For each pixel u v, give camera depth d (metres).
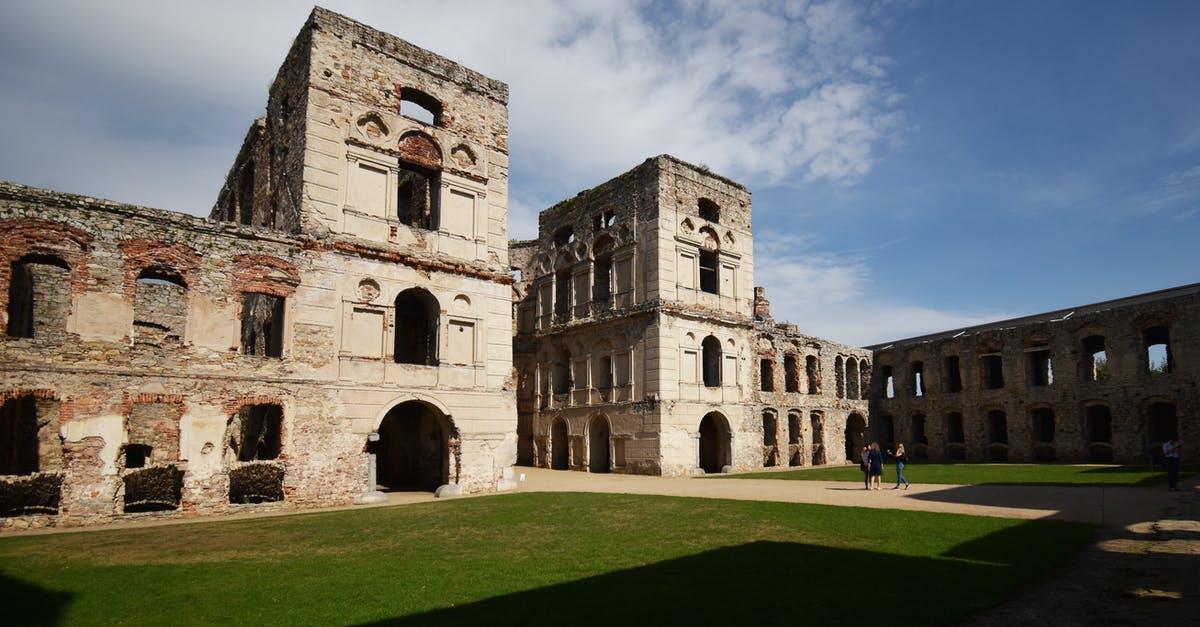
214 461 21.39
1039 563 11.93
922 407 54.34
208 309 22.00
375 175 26.64
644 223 40.81
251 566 12.95
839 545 14.28
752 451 42.75
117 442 19.83
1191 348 40.16
